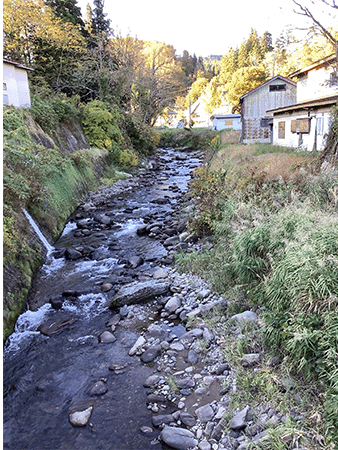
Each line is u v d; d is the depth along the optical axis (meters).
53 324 7.03
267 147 22.62
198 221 11.26
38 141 16.20
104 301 8.01
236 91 54.84
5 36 27.67
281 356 5.05
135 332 6.72
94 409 4.84
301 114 20.17
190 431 4.31
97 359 5.95
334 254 5.05
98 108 27.91
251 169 13.02
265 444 3.81
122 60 36.94
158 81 40.62
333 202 7.89
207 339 6.07
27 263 8.99
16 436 4.45
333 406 3.73
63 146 20.33
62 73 33.50
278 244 6.45
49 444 4.30
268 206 9.27
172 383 5.14
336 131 11.16
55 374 5.61
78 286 8.73
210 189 12.96
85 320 7.23
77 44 33.97
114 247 11.41
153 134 40.91
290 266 5.27
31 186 11.45
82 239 12.41
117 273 9.42
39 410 4.87
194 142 48.53
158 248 11.33
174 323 6.95
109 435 4.40
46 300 8.05
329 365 4.13
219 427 4.25
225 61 80.00
